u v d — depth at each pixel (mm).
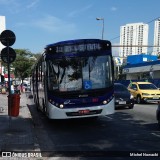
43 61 13148
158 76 50156
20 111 18766
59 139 10258
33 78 22922
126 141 9531
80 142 9625
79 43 12500
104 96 12430
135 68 57750
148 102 24203
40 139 10312
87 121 14383
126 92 19844
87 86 12328
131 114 16547
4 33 10781
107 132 11281
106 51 12688
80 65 12422
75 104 12234
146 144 9031
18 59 78062
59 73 12359
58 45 12453
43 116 17406
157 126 12367
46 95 12656
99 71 12516
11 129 11352
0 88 48406
